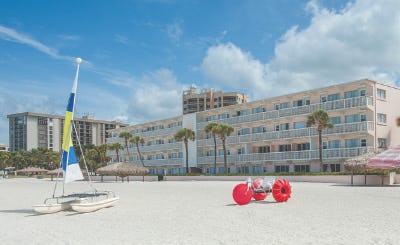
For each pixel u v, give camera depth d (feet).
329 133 170.71
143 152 289.12
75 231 46.06
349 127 163.84
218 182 165.99
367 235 36.91
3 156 447.42
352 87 168.35
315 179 147.23
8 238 43.37
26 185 181.78
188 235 40.34
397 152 109.40
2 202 89.15
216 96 418.31
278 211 56.90
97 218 56.75
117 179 243.19
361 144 164.14
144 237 40.24
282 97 195.52
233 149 222.89
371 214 51.34
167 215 57.11
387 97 169.37
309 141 183.32
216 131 204.03
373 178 123.34
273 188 70.13
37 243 39.75
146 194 100.58
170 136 271.90
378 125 162.91
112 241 38.88
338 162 169.48
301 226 43.16
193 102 418.51
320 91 179.52
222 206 66.23
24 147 597.52
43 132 615.57
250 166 210.38
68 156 67.10
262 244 34.65
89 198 85.87
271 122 201.77
